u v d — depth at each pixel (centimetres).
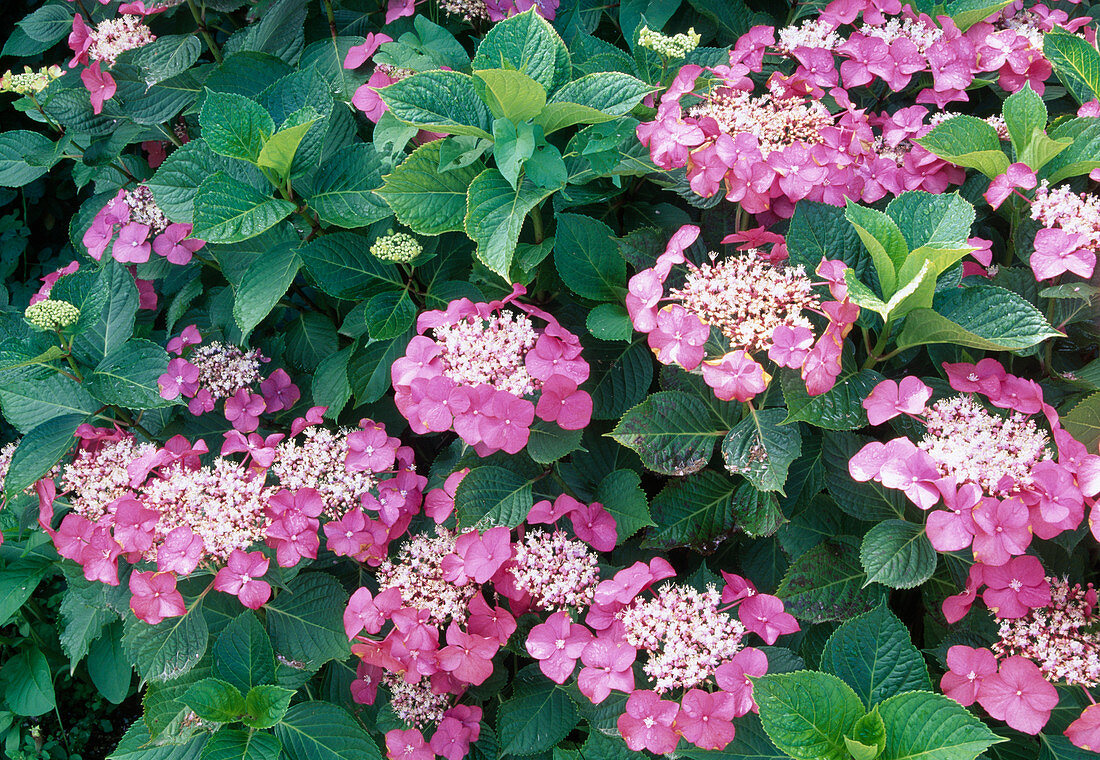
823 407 82
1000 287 81
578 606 89
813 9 109
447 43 104
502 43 93
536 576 88
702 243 94
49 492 100
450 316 88
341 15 117
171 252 110
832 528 94
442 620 92
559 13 120
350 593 102
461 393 84
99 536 93
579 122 90
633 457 99
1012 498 75
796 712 78
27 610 144
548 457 88
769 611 85
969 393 86
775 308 82
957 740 76
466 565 87
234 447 93
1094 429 84
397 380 87
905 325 83
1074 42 94
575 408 85
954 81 97
